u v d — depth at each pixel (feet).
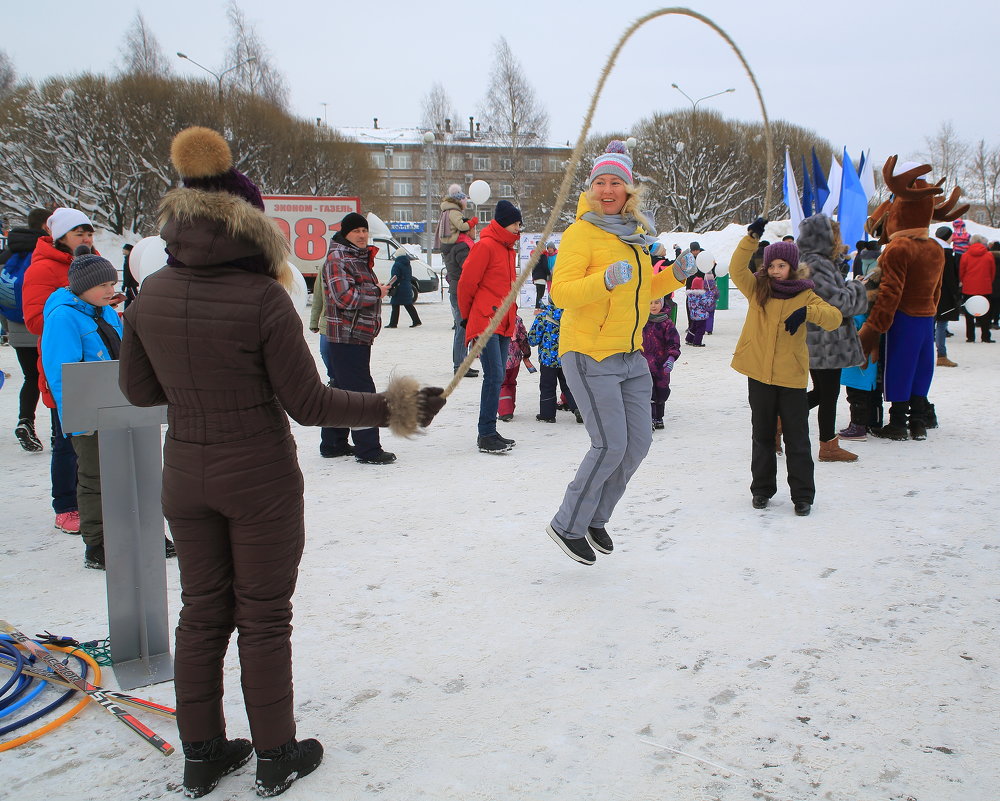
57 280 16.55
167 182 94.84
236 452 7.23
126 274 33.99
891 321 20.66
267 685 7.60
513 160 165.27
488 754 8.30
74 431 9.50
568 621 11.30
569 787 7.73
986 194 166.09
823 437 19.69
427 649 10.58
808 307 15.16
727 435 22.85
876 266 21.04
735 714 8.93
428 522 15.79
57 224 16.72
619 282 10.91
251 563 7.47
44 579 13.33
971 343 44.32
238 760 8.16
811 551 13.74
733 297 83.56
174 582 13.19
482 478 18.97
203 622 7.67
